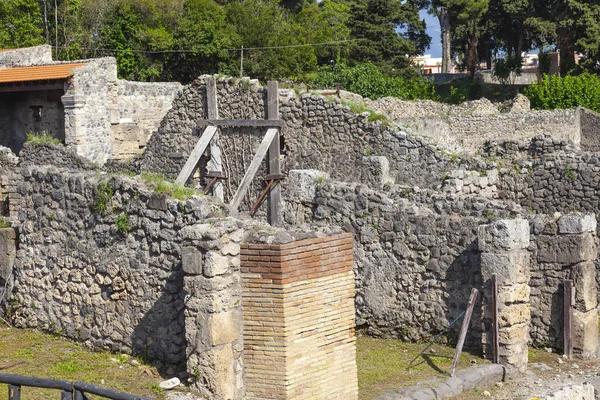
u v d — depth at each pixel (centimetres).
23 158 2548
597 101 5088
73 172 1346
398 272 1425
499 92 6294
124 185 1245
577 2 5912
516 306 1285
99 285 1281
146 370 1169
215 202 1195
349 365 1118
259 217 2055
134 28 5012
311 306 1076
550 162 1827
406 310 1417
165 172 2253
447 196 1514
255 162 1995
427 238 1394
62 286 1339
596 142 3969
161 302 1198
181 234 1069
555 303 1396
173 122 2225
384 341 1424
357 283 1466
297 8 6906
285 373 1053
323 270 1088
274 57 5153
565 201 1819
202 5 5191
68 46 4856
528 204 1845
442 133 2817
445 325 1376
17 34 4684
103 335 1277
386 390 1165
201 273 1053
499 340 1283
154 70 4925
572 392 1205
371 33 6097
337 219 1498
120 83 3300
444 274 1377
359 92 4684
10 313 1419
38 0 4991
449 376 1222
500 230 1277
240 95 2103
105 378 1146
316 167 2005
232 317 1059
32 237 1388
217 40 5000
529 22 6431
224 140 2125
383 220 1441
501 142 2095
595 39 5847
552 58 6359
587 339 1376
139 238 1227
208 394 1053
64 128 3259
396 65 6119
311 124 2009
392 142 1906
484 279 1295
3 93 3400
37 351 1273
